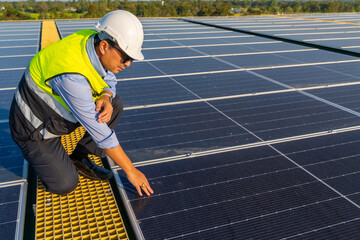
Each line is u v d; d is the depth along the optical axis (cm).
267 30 1390
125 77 652
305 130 414
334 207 271
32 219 279
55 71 228
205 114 464
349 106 497
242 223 254
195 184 302
